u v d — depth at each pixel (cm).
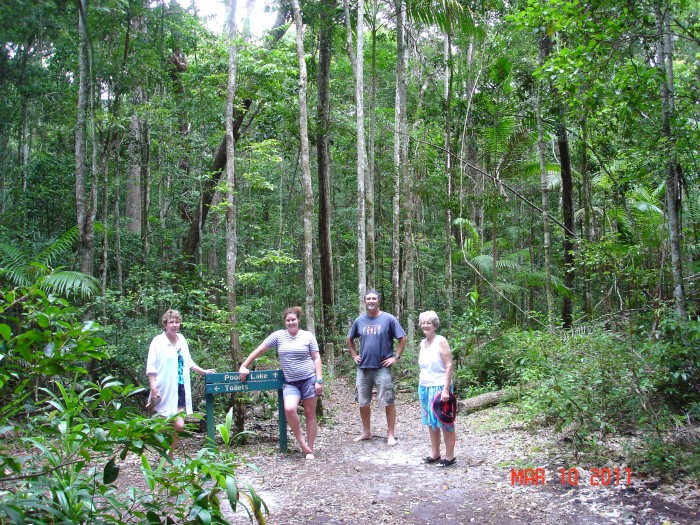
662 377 558
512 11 1073
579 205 1514
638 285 782
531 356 636
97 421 263
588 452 547
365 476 540
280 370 646
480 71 1380
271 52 1228
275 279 1744
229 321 792
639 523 392
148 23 1223
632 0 615
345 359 1434
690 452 495
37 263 258
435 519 423
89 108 1062
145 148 1404
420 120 1742
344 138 1770
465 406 861
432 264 2086
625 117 787
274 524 418
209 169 1409
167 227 1577
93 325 250
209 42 1272
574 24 649
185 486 269
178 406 597
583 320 1095
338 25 1339
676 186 771
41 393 477
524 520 412
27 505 214
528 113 1183
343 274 2220
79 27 920
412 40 1506
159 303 1070
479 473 529
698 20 694
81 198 892
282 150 1455
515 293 1545
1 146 1295
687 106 725
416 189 1547
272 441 698
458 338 1048
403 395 1086
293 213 2181
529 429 676
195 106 1346
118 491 462
